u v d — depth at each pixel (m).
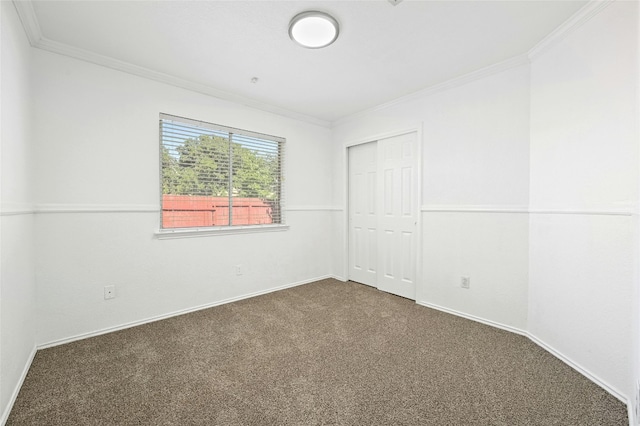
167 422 1.36
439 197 2.86
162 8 1.72
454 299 2.76
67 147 2.15
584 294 1.74
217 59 2.34
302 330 2.39
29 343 1.87
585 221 1.74
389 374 1.76
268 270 3.46
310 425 1.35
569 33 1.85
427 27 1.91
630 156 1.49
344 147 3.94
